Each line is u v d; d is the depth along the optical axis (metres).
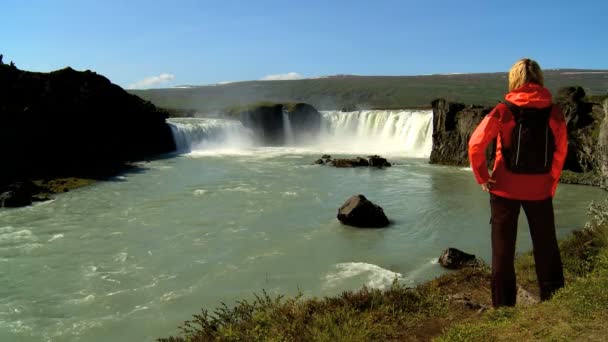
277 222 19.64
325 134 57.84
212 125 51.25
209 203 23.12
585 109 30.22
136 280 13.56
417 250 15.91
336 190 26.45
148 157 41.78
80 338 10.37
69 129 33.94
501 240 5.53
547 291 5.65
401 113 49.56
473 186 27.62
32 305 12.00
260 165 36.94
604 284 5.65
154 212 21.41
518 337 5.08
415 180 29.80
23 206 22.58
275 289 12.69
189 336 8.48
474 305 8.23
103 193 25.64
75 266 14.74
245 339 7.37
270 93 115.88
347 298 8.81
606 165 26.02
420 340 7.04
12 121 29.30
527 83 5.04
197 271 14.18
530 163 5.07
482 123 5.19
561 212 21.06
